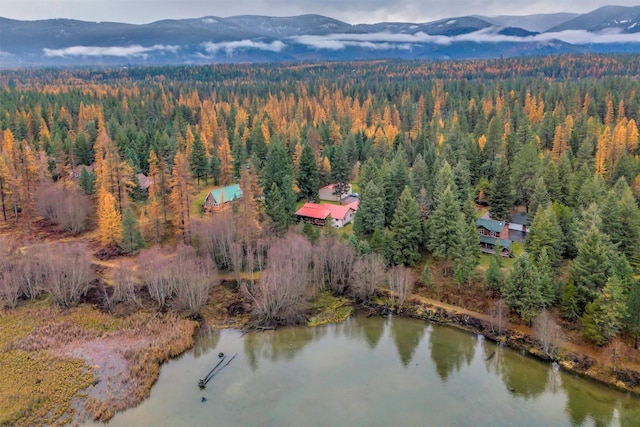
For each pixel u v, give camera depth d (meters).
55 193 78.81
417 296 63.34
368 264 63.19
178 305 59.72
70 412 41.12
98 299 60.25
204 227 68.81
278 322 58.72
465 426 41.06
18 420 39.78
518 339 54.06
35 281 60.81
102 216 70.81
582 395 45.34
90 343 51.97
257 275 67.25
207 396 44.44
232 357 51.41
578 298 52.47
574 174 78.31
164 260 61.97
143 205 84.94
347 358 51.91
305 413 42.34
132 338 53.28
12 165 78.44
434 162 91.12
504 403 44.34
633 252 58.22
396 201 77.00
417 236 67.12
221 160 96.31
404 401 44.47
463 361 51.44
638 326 47.12
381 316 60.97
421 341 55.59
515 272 54.84
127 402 42.72
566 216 65.44
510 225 74.19
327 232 70.94
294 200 76.12
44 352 49.78
